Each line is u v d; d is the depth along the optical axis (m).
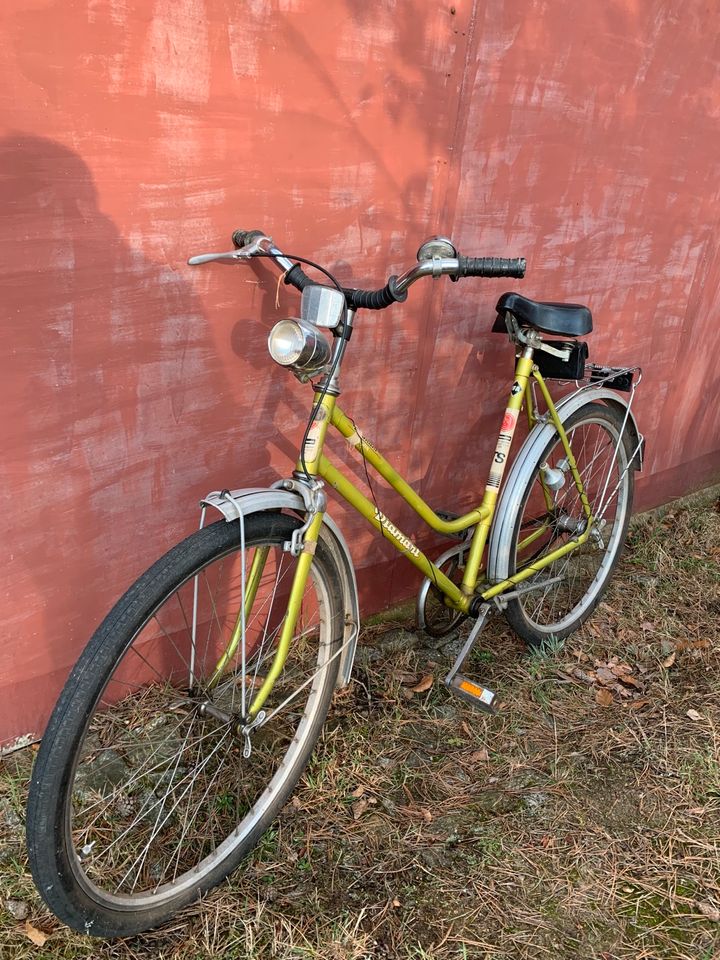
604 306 2.68
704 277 3.04
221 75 1.56
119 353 1.65
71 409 1.64
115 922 1.41
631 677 2.38
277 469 2.04
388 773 1.94
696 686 2.36
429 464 2.40
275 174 1.72
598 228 2.51
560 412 2.28
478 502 2.62
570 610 2.62
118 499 1.78
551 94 2.16
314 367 1.52
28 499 1.65
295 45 1.64
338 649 1.82
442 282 2.14
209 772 1.86
